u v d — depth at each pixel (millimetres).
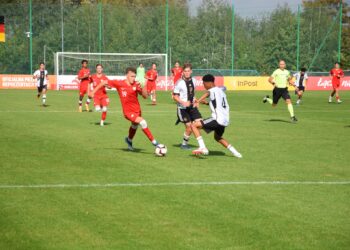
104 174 11484
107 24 59812
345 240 7363
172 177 11227
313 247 7086
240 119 24625
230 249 6977
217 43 63062
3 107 29984
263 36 65875
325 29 61406
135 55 58375
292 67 63156
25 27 58438
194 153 13523
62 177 11133
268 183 10758
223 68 63031
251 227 7879
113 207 8867
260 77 58844
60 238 7336
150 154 14258
